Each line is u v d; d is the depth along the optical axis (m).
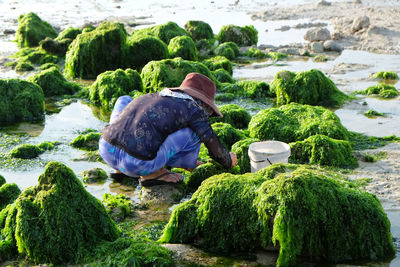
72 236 3.88
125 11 19.78
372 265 3.67
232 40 13.77
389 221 3.92
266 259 3.77
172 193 4.88
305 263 3.72
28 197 4.00
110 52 10.86
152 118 4.54
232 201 3.96
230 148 6.14
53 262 3.80
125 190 5.14
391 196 4.72
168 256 3.75
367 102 8.22
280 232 3.63
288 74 8.54
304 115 6.60
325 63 11.27
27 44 13.77
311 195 3.73
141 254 3.67
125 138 4.57
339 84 9.38
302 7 18.70
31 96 7.82
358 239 3.75
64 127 7.39
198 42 13.30
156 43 11.18
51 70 9.40
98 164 5.88
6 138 6.89
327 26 15.33
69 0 23.09
